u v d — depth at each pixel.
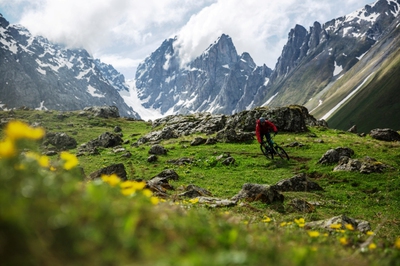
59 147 56.59
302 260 3.06
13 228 1.97
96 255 2.24
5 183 2.27
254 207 16.70
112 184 4.11
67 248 2.15
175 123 68.00
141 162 38.72
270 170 33.09
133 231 2.74
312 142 44.84
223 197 22.86
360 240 7.21
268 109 56.34
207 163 35.94
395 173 28.17
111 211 2.74
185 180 28.91
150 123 95.12
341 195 23.94
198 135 56.38
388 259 4.73
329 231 10.40
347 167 30.50
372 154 36.12
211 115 73.75
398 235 14.12
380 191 24.75
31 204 2.21
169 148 46.06
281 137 49.41
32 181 2.33
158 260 2.33
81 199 2.64
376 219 18.42
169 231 3.17
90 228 2.33
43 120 88.12
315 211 18.23
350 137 49.16
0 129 68.31
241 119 56.50
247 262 2.43
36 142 2.98
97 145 55.25
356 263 4.17
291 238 5.53
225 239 3.41
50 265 1.98
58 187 2.53
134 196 4.26
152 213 3.42
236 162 35.97
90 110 103.44
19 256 1.93
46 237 2.10
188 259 2.19
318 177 30.16
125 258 2.32
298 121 53.75
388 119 187.25
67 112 100.12
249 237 4.00
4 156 2.44
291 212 17.17
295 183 24.69
